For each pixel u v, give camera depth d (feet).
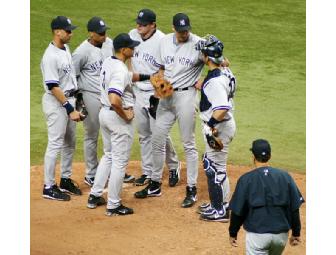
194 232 111.24
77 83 124.36
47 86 117.70
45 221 113.80
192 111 119.65
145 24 122.93
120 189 116.37
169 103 120.78
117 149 114.73
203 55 112.27
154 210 119.34
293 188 91.35
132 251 104.42
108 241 107.34
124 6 242.58
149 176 131.03
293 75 195.83
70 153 125.29
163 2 249.55
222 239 108.88
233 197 92.02
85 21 226.17
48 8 236.02
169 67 119.55
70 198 123.24
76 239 107.76
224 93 108.78
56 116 119.55
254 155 93.91
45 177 122.52
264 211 90.63
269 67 201.16
